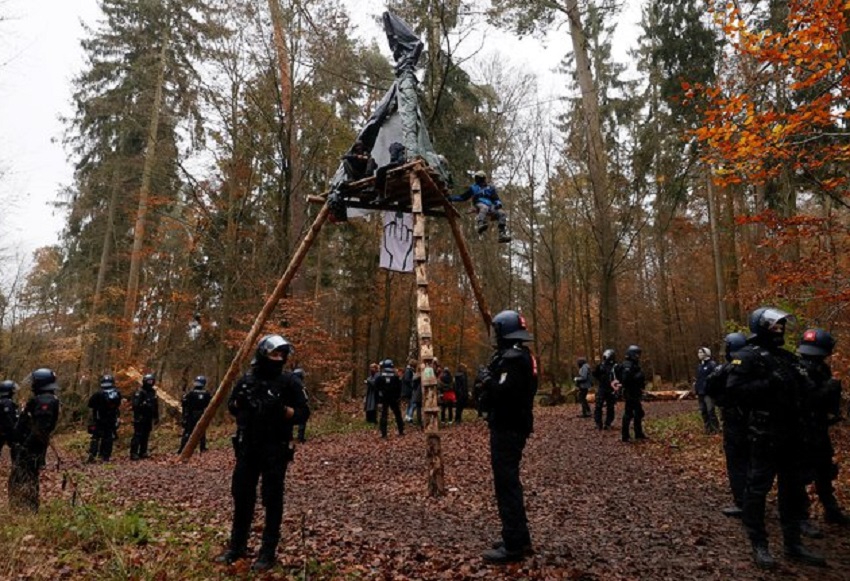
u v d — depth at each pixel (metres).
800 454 4.77
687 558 4.79
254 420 4.56
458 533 5.49
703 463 9.12
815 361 5.84
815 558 4.62
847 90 6.23
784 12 10.75
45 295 26.44
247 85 17.34
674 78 20.12
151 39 22.45
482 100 27.09
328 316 30.61
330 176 21.50
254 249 20.70
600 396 13.59
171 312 25.00
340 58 17.20
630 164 22.97
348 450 11.59
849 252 8.80
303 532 4.79
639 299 37.84
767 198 16.28
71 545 4.97
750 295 9.50
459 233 10.06
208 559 4.61
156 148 20.50
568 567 4.48
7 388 6.91
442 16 15.05
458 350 29.75
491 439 4.78
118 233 26.88
